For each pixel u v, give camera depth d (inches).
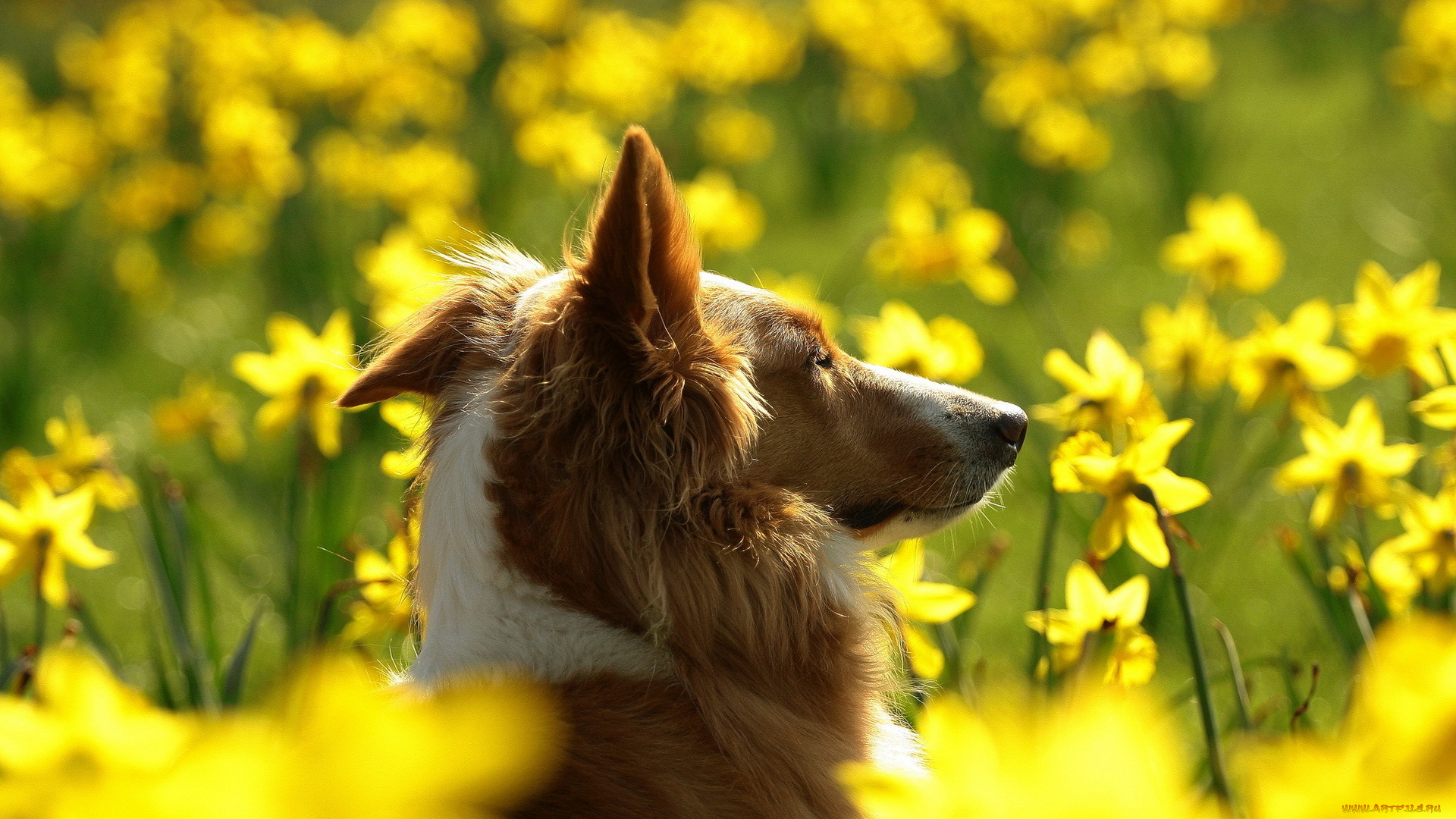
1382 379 284.4
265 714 63.8
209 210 421.1
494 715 38.7
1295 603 209.5
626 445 100.5
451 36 471.5
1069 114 401.1
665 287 101.9
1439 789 33.7
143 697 147.1
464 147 432.8
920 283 220.8
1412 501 122.2
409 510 130.0
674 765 95.0
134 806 36.7
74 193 397.4
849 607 112.7
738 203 256.4
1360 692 101.3
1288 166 458.0
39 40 699.4
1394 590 126.6
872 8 516.4
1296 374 147.0
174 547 154.7
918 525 128.6
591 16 577.3
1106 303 361.4
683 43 495.5
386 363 115.5
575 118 356.8
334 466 181.0
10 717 43.5
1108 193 451.2
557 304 102.2
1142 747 41.8
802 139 476.1
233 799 36.2
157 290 406.3
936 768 52.6
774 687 104.0
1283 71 589.6
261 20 530.3
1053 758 36.2
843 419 124.0
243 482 232.8
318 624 136.9
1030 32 491.2
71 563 265.0
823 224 451.2
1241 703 112.4
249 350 374.9
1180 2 533.3
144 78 456.1
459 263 123.1
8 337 361.1
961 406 128.4
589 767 91.9
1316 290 355.6
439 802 36.1
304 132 432.8
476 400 107.4
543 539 101.3
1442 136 435.8
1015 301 359.9
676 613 100.3
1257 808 35.8
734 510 104.7
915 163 409.1
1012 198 377.1
